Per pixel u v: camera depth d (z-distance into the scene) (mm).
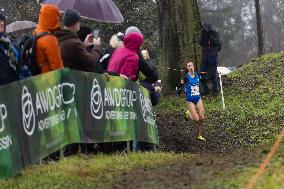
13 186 9266
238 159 11258
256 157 11422
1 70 10344
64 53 11828
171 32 28281
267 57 32500
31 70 11156
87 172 10281
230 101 24938
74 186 9219
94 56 12461
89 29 13828
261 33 40000
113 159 11828
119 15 16016
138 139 14484
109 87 12797
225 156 12562
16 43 11859
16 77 10695
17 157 9555
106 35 46688
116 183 9227
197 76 19531
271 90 25500
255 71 30125
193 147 18672
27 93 9891
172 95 27172
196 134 20078
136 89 14477
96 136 12117
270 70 29453
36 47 11016
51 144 10555
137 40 14203
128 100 13898
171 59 28188
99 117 12273
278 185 8227
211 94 26141
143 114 15031
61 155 11289
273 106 22656
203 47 25969
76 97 11383
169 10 28375
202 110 19344
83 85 11656
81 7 14930
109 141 12695
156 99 16188
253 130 19672
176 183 8828
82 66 12000
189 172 9688
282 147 13102
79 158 11578
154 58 49969
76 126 11320
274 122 20188
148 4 50188
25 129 9805
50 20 11625
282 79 27250
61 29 11867
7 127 9273
